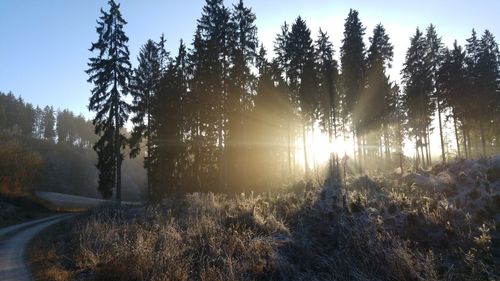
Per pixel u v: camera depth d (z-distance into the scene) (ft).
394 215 45.57
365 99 126.72
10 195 156.46
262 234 47.78
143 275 36.68
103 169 129.80
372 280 33.37
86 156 414.41
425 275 32.14
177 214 69.10
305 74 129.08
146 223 59.52
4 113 437.58
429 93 136.77
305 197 65.05
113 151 129.80
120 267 37.68
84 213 100.07
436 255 35.68
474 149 175.52
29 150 231.71
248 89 133.69
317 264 38.58
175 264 37.32
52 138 502.79
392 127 161.48
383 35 134.51
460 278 31.27
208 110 128.16
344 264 36.35
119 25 130.93
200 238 47.11
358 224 43.60
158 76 153.69
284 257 39.86
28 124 479.41
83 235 58.23
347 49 129.70
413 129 155.94
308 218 51.29
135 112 142.72
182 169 149.18
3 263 47.29
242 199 80.43
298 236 44.96
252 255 40.11
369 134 145.59
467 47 148.77
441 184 56.85
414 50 136.36
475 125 150.00
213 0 126.72
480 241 34.78
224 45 123.95
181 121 148.25
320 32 138.31
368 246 37.76
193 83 136.67
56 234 74.13
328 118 139.64
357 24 130.93
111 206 104.06
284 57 136.26
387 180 75.00
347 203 54.34
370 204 52.29
